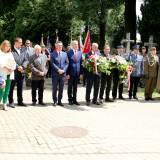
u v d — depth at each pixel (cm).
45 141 945
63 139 970
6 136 975
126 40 2230
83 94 1755
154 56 1656
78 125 1121
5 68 1255
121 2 2725
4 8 3706
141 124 1173
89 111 1334
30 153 845
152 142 977
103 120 1202
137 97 1706
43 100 1528
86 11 2692
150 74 1641
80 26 3691
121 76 1541
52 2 3741
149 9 2706
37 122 1137
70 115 1252
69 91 1444
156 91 1758
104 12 3272
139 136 1032
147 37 2731
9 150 861
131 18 2731
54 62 1402
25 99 1535
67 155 842
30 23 3866
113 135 1030
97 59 1438
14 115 1217
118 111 1359
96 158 828
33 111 1291
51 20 3766
